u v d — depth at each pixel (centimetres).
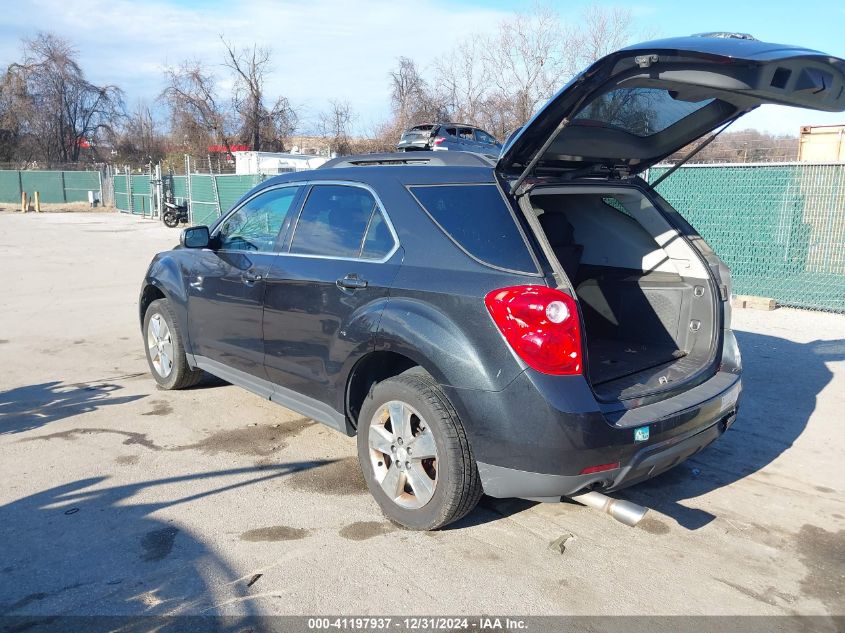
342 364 396
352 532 367
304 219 449
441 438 341
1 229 2391
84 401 576
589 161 398
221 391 607
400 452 367
